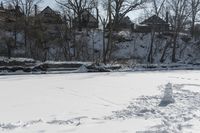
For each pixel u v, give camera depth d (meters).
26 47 52.66
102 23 49.81
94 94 18.12
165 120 11.66
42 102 15.47
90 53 56.66
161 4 61.12
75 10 54.28
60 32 53.69
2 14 55.72
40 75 31.23
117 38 60.59
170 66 47.62
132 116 12.41
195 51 64.75
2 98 16.61
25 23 53.47
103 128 10.67
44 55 52.00
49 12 56.41
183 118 11.96
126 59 57.00
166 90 15.48
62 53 53.75
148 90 19.84
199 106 14.23
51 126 10.87
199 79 27.44
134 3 49.75
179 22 59.06
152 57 58.66
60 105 14.69
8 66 33.59
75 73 34.62
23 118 12.02
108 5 49.03
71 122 11.41
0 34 52.97
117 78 28.20
